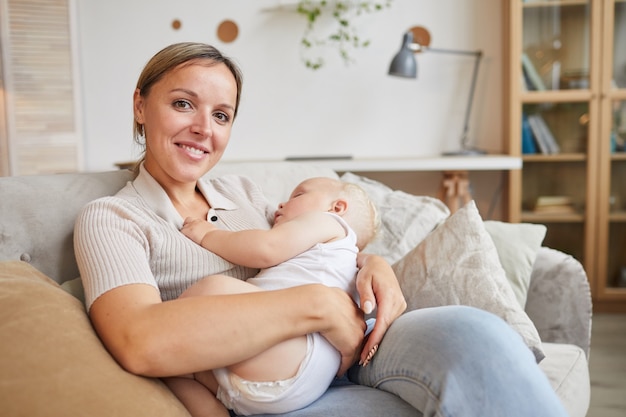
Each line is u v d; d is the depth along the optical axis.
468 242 1.45
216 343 0.91
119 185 1.42
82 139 3.71
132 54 3.72
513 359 0.92
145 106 1.27
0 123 3.60
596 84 3.32
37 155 3.65
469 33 3.64
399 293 1.17
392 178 3.76
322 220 1.26
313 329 1.01
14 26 3.56
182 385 1.04
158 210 1.24
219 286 1.07
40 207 1.26
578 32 3.35
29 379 0.79
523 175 3.47
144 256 1.08
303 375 1.00
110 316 0.94
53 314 0.91
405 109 3.72
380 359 1.07
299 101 3.74
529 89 3.41
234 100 1.30
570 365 1.47
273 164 1.94
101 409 0.80
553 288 1.71
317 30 3.68
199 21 3.71
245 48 3.72
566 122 3.42
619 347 2.96
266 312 0.96
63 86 3.65
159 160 1.26
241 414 1.04
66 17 3.62
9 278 0.99
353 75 3.71
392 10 3.64
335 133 3.76
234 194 1.49
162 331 0.90
